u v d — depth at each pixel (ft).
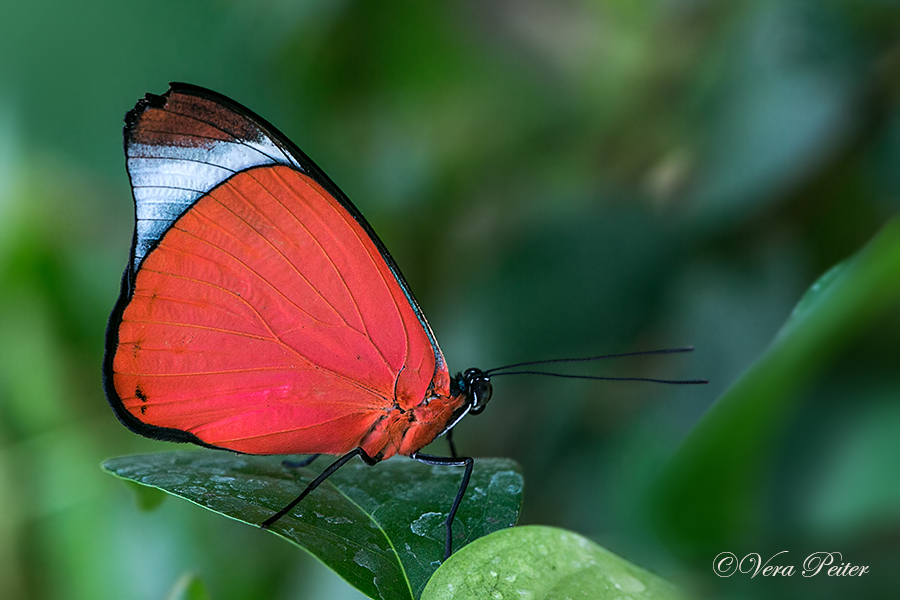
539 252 1.66
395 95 1.71
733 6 1.64
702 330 1.64
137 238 1.54
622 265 1.65
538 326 1.66
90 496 1.71
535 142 1.69
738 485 1.05
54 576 1.70
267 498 1.54
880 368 0.99
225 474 1.56
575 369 1.65
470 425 1.67
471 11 1.69
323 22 1.69
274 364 1.56
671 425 1.63
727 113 1.63
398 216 1.72
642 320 1.65
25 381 1.72
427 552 1.53
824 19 1.63
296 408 1.57
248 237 1.55
